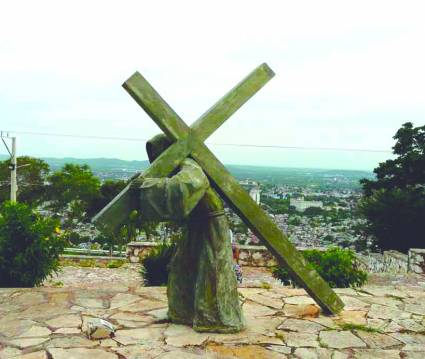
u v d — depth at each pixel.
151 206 4.09
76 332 4.64
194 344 4.33
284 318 5.20
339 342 4.53
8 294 6.00
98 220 4.07
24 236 7.53
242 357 4.09
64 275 11.27
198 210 4.62
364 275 7.89
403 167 22.45
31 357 4.02
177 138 4.47
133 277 11.16
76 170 25.73
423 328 5.00
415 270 11.23
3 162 25.31
